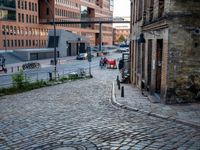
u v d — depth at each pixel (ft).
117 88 71.41
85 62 216.33
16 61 203.82
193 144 26.04
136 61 79.77
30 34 277.03
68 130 32.48
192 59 45.85
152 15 59.52
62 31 266.77
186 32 45.32
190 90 46.34
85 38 317.42
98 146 26.68
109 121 36.01
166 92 46.16
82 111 43.39
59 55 262.26
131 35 94.73
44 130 32.96
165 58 46.62
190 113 38.19
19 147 27.68
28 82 83.25
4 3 238.48
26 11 269.44
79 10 379.55
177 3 44.62
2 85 92.99
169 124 33.63
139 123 34.47
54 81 97.91
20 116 41.06
